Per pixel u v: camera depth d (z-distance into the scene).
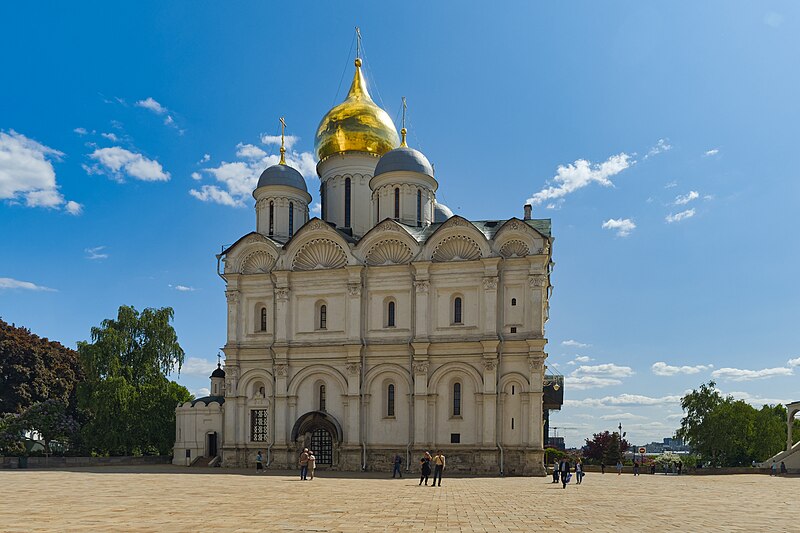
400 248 61.78
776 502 33.91
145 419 69.44
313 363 61.16
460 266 59.34
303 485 39.84
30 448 74.00
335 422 58.66
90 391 72.19
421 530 20.83
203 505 27.64
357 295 61.00
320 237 63.12
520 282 58.34
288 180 70.31
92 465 64.75
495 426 56.16
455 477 51.78
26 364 84.31
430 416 57.84
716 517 26.31
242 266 65.06
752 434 91.31
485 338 57.31
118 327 74.56
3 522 22.14
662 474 74.75
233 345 63.22
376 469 58.47
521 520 23.95
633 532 21.38
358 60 79.81
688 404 97.25
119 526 21.17
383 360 59.91
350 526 21.52
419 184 68.25
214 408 65.19
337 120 74.19
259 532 20.02
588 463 101.94
